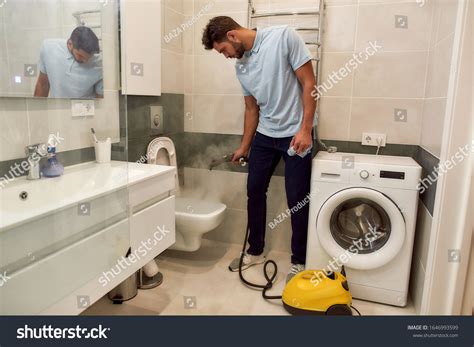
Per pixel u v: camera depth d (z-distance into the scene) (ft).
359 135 7.49
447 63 5.18
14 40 4.48
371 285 6.45
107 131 5.95
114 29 5.98
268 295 6.53
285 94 6.63
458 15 4.66
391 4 6.91
